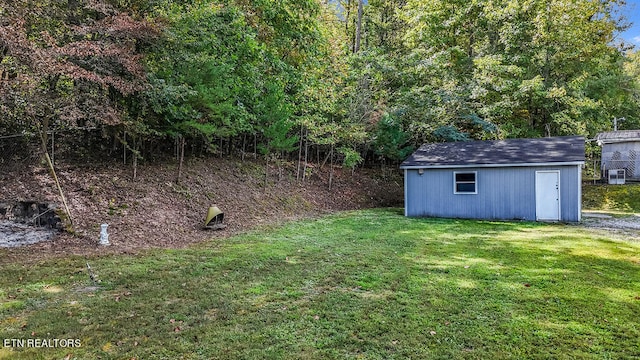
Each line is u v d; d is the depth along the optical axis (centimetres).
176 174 1113
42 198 797
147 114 983
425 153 1420
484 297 453
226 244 759
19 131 901
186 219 934
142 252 669
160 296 450
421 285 499
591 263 621
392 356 311
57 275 520
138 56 870
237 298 448
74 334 346
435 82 1814
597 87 2161
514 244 782
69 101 796
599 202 1650
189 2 1092
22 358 302
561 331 360
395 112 1731
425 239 839
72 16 860
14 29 645
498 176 1224
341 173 1814
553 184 1160
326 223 1079
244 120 1212
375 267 591
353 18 2438
